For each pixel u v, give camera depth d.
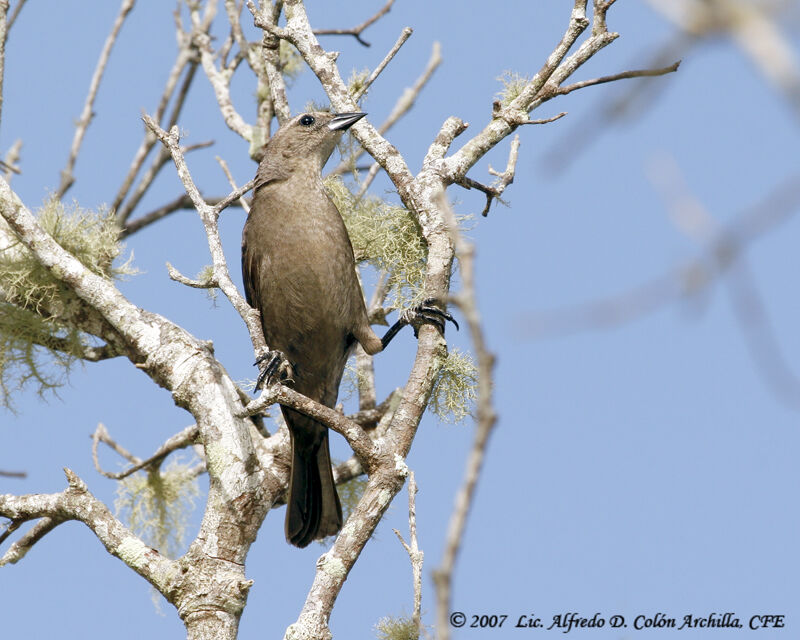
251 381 9.13
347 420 7.39
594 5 9.53
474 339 3.08
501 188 9.37
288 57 12.40
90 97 12.84
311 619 6.91
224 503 8.34
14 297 9.65
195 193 8.74
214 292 9.95
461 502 3.12
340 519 9.70
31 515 8.56
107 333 9.66
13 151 12.30
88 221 9.88
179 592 8.05
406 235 9.54
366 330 10.25
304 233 10.23
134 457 10.66
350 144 11.27
